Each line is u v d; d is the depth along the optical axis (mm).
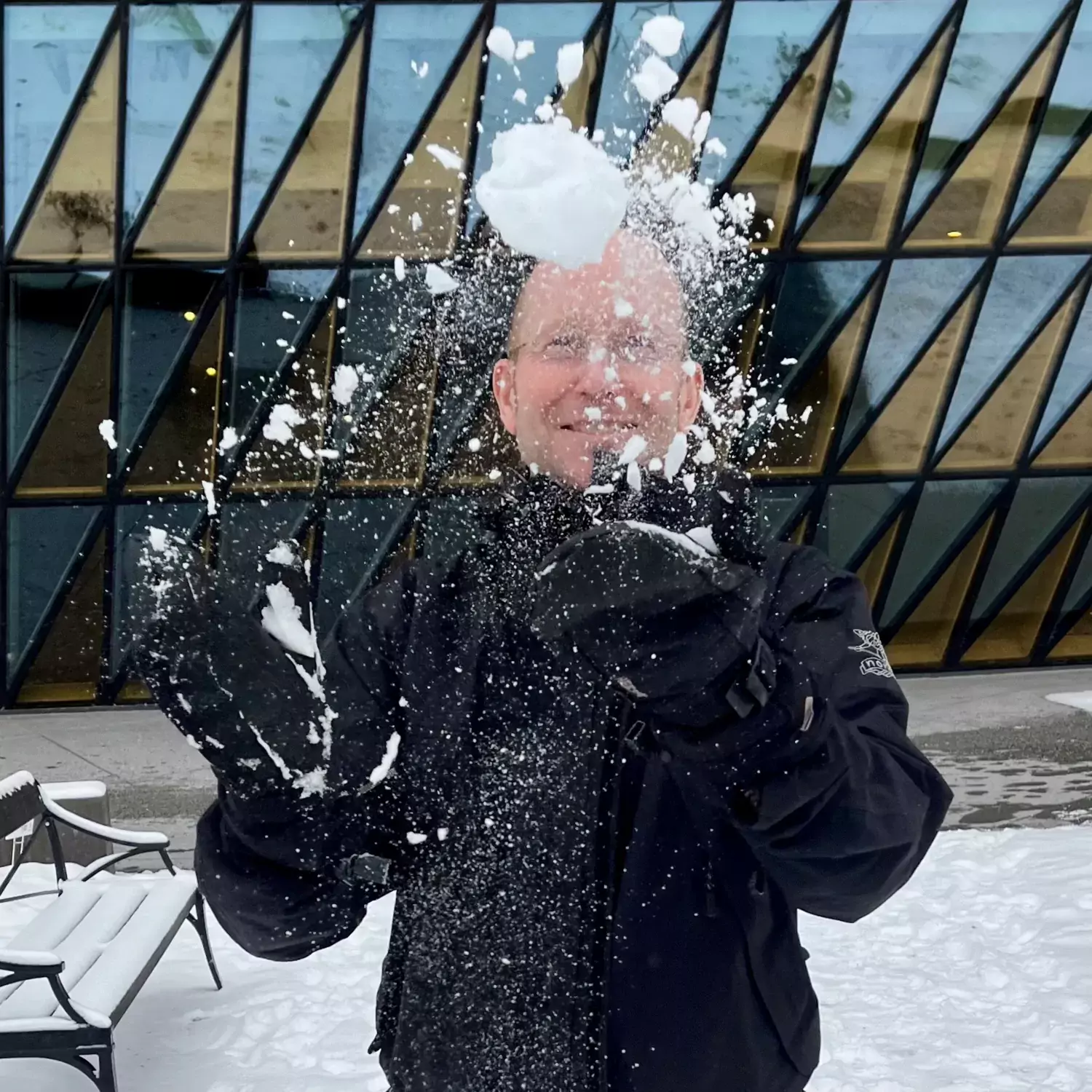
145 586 934
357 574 9391
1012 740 9016
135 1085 3691
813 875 1110
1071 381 11930
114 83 9883
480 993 1208
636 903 1198
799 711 951
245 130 10078
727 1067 1216
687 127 1155
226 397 10812
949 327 11594
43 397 10703
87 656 11273
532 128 890
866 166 10969
